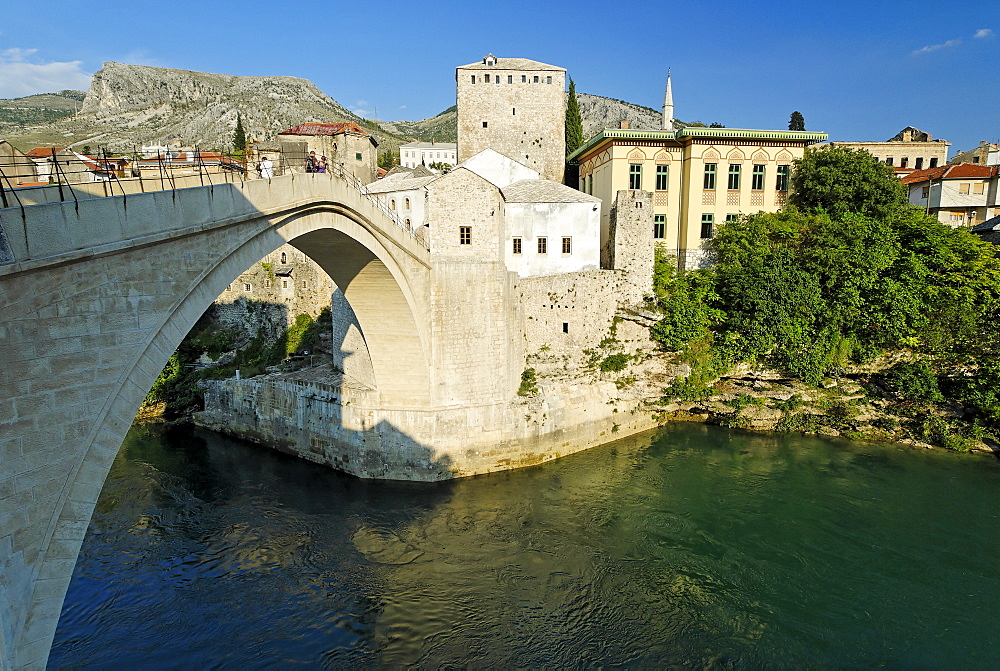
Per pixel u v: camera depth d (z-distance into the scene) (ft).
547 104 202.90
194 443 129.49
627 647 64.44
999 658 61.77
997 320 119.55
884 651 63.16
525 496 99.86
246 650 64.64
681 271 145.89
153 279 45.83
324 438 113.39
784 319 126.11
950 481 102.94
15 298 35.58
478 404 108.06
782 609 70.08
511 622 68.64
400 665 62.23
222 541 86.89
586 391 121.39
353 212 79.00
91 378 40.83
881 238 132.87
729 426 131.95
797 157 153.48
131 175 50.67
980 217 188.24
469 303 105.81
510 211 131.23
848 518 90.33
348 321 120.06
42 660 37.68
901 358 126.52
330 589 75.36
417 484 105.29
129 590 75.20
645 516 92.12
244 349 161.89
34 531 37.29
